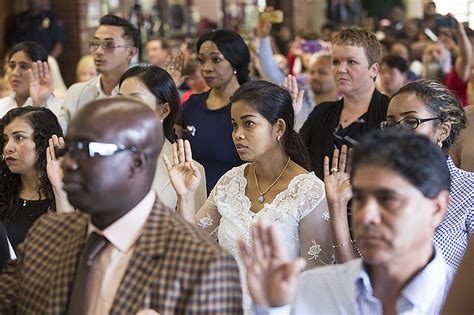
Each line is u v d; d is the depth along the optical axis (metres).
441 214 2.59
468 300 2.82
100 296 2.56
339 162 3.72
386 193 2.47
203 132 5.61
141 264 2.53
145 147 2.55
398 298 2.63
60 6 12.09
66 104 6.36
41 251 2.74
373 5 16.86
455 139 4.15
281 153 4.03
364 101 5.15
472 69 6.78
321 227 3.88
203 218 4.13
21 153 4.42
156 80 4.90
